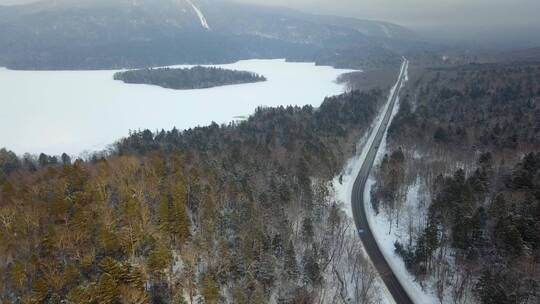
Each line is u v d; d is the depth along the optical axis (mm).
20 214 82562
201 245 88000
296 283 93688
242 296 82125
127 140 194875
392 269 112375
